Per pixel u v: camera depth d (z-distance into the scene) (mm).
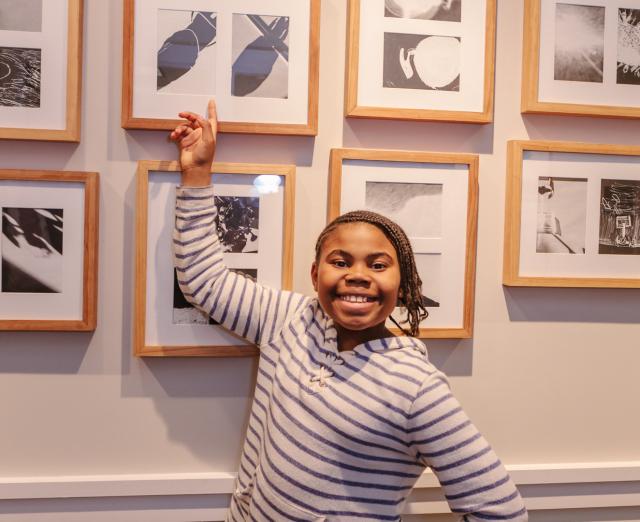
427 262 1166
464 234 1171
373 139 1163
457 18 1149
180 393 1145
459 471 884
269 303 1058
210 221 1045
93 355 1123
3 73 1065
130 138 1109
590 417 1237
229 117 1107
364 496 900
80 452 1126
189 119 1045
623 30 1189
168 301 1114
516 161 1165
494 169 1193
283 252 1127
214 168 1101
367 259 932
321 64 1146
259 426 1038
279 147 1142
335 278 932
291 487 908
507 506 881
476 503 882
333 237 958
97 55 1100
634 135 1228
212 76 1103
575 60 1178
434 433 882
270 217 1129
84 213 1088
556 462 1229
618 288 1233
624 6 1188
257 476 978
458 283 1174
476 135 1188
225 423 1155
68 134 1069
